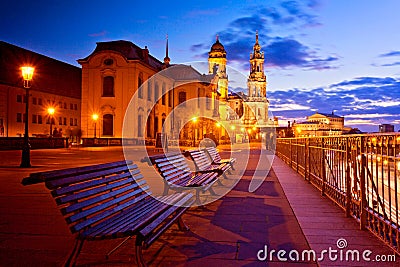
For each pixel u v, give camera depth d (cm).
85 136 4834
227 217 610
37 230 518
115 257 414
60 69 6309
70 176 363
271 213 640
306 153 1099
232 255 423
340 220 580
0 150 2962
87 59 4825
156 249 444
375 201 606
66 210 338
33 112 5378
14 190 872
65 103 6166
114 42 4997
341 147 667
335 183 714
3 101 4844
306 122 10831
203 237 494
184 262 401
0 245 453
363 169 525
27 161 1523
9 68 5178
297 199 769
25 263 395
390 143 419
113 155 2517
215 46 7225
